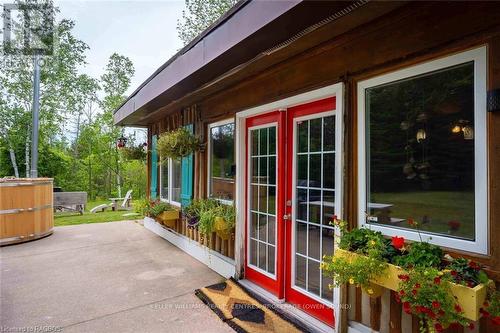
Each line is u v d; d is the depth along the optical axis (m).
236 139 3.58
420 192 1.87
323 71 2.50
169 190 5.78
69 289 3.37
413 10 1.82
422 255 1.60
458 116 1.70
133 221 7.94
